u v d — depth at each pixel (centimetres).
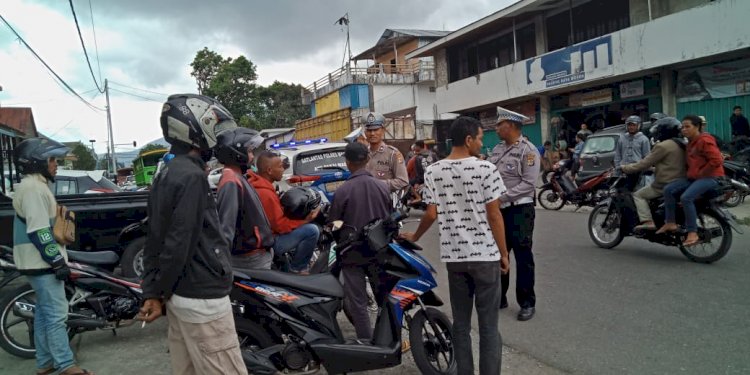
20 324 531
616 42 1579
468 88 2192
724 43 1334
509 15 1927
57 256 371
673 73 1562
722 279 570
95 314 445
